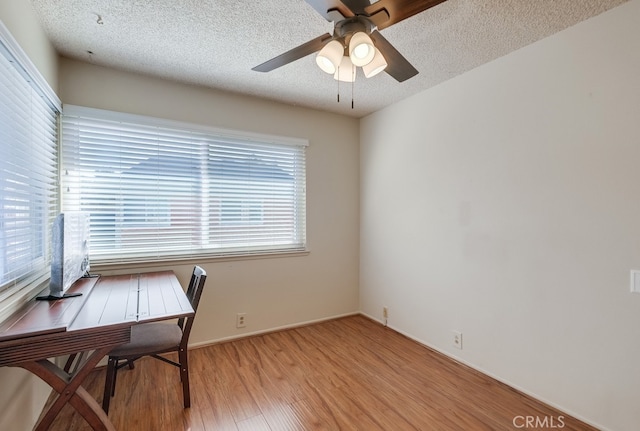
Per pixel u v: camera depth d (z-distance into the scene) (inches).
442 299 106.1
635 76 63.8
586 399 70.9
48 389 75.8
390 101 124.0
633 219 64.2
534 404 77.9
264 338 118.0
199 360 99.9
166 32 77.4
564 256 74.8
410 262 119.0
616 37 66.3
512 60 85.4
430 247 110.5
